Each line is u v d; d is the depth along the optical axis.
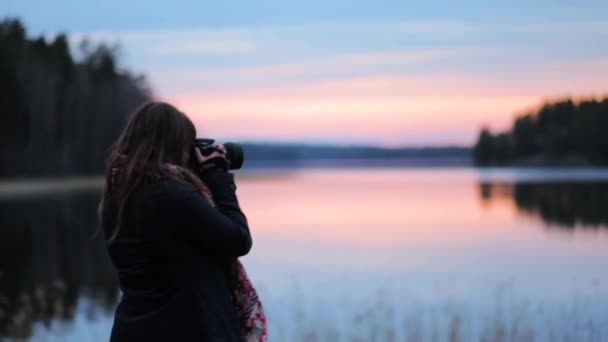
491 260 18.28
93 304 12.55
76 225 31.39
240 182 91.88
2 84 70.38
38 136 73.62
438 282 14.09
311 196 52.50
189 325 2.57
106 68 86.19
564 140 77.06
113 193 2.71
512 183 67.06
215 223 2.59
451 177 93.06
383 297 11.91
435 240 23.39
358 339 8.36
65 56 81.69
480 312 9.98
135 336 2.59
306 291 12.81
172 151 2.71
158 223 2.58
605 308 9.72
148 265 2.61
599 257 18.72
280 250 20.52
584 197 43.94
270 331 9.04
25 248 23.33
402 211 36.72
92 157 80.00
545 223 29.72
